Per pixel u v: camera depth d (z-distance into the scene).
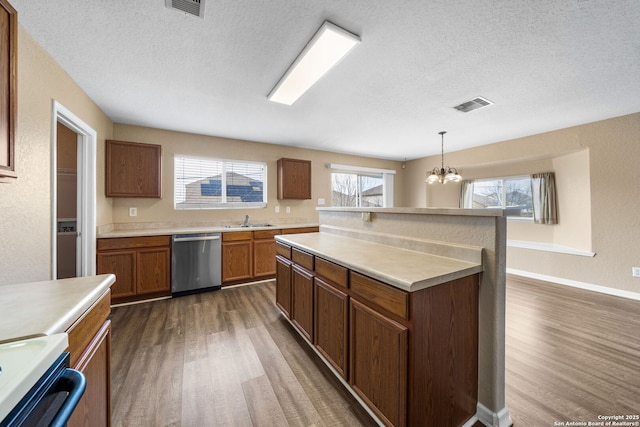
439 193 5.73
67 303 0.87
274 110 2.98
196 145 3.87
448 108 2.93
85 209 2.58
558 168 4.17
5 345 0.59
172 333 2.26
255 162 4.37
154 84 2.34
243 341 2.13
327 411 1.41
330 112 3.04
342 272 1.53
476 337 1.38
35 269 1.61
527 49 1.83
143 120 3.27
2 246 1.33
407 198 6.27
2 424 0.43
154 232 3.06
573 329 2.31
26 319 0.74
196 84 2.35
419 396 1.12
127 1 1.39
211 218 3.99
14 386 0.46
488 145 4.55
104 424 1.04
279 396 1.52
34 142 1.62
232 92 2.52
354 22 1.56
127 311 2.72
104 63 1.99
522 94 2.56
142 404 1.45
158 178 3.30
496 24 1.58
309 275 1.92
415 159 6.04
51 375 0.58
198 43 1.77
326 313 1.71
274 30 1.64
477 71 2.13
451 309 1.24
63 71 2.04
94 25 1.58
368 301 1.34
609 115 3.12
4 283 1.34
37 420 0.51
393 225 2.00
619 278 3.18
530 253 4.05
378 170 5.84
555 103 2.77
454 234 1.54
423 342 1.12
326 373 1.73
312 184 4.99
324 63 1.96
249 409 1.42
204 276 3.32
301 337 2.20
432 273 1.20
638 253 3.05
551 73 2.16
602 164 3.29
